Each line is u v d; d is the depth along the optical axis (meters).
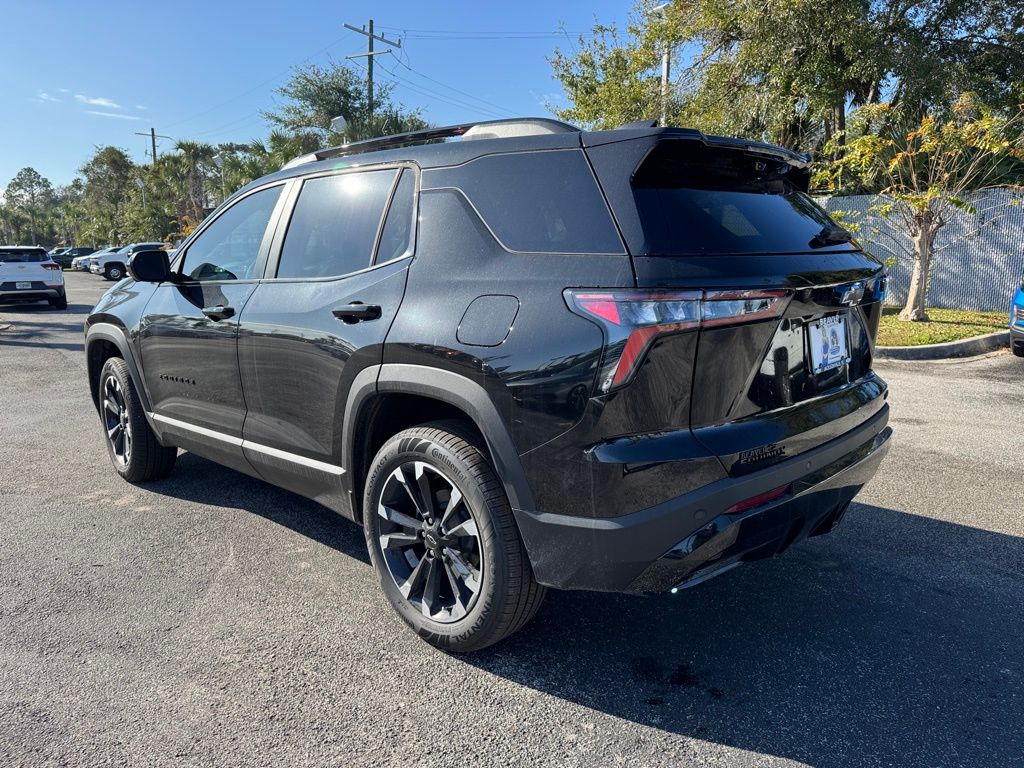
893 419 5.94
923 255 10.67
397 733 2.25
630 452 2.09
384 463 2.71
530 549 2.32
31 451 5.29
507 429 2.29
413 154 2.88
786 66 14.05
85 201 73.94
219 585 3.22
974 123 9.94
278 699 2.42
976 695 2.40
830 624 2.86
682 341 2.08
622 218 2.21
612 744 2.20
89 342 4.57
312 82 30.97
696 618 2.92
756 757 2.13
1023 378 7.59
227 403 3.48
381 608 3.02
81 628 2.86
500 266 2.42
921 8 13.80
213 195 38.94
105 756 2.15
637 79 20.41
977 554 3.47
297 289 3.10
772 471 2.27
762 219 2.51
